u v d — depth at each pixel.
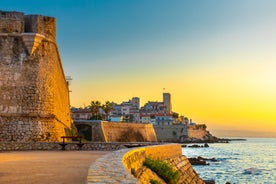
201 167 74.44
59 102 48.53
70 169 15.23
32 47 39.62
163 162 24.66
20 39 39.81
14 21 39.81
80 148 34.03
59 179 12.09
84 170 14.85
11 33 39.56
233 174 63.91
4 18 39.66
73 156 23.67
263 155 120.25
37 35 39.41
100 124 85.31
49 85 41.16
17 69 39.53
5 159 20.88
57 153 27.55
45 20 41.28
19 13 40.06
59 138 43.97
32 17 40.66
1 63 39.16
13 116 38.59
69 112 68.12
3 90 38.88
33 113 39.38
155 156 25.73
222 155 114.44
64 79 57.88
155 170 22.64
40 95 40.00
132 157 18.45
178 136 179.25
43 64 40.69
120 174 9.80
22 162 18.70
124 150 20.05
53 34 42.22
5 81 39.03
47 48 41.22
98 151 31.05
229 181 55.31
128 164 16.86
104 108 152.62
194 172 35.06
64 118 56.66
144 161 21.98
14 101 38.97
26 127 38.78
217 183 52.94
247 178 59.19
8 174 13.46
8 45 39.53
